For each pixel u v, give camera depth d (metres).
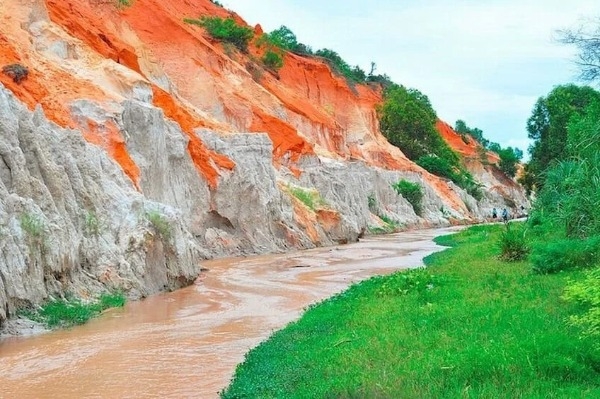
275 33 90.06
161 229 23.59
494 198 107.44
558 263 17.80
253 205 39.03
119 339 15.08
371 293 18.11
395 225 65.94
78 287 19.20
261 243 38.62
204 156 38.25
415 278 18.52
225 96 54.44
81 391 11.12
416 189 74.88
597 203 20.78
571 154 30.58
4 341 14.89
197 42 57.81
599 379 8.45
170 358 13.28
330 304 17.42
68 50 35.53
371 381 8.88
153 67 47.25
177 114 40.47
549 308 12.69
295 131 56.84
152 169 32.12
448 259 27.02
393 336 11.78
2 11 33.59
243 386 10.27
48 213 18.92
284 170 52.28
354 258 34.50
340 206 55.06
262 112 56.06
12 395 10.94
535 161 54.78
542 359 8.91
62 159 21.47
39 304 17.08
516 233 24.91
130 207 23.09
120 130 30.56
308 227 43.88
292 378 10.05
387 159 81.69
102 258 20.80
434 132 100.38
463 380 8.63
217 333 15.73
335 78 89.44
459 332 11.48
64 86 31.33
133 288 21.08
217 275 27.22
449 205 85.88
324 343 12.20
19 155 18.59
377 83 116.44
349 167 64.12
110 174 24.44
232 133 43.66
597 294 10.74
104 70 35.75
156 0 65.38
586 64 23.16
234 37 72.44
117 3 49.03
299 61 85.69
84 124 29.56
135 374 12.12
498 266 20.94
